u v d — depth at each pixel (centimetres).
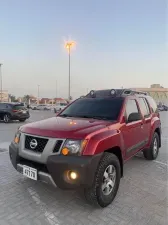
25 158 329
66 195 364
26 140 338
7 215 304
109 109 425
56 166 290
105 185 325
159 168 519
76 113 448
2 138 910
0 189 385
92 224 285
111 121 382
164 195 373
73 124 352
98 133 321
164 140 922
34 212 313
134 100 481
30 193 371
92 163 293
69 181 290
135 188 400
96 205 320
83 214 309
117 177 346
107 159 319
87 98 499
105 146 320
